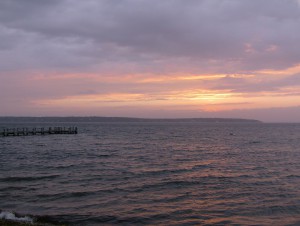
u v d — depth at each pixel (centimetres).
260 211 1557
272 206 1639
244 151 4659
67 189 1969
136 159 3553
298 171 2759
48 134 8644
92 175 2469
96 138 7681
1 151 4378
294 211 1562
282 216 1485
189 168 2897
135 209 1571
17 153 4128
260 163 3300
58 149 4738
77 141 6550
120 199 1750
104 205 1631
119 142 6406
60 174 2497
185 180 2295
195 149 4966
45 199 1730
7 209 1531
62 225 1328
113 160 3434
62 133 8912
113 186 2067
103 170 2722
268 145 5803
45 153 4150
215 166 3055
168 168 2878
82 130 12750
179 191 1958
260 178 2409
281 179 2372
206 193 1916
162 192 1928
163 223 1383
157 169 2805
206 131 13250
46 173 2544
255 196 1847
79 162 3244
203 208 1599
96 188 2005
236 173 2634
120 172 2622
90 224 1359
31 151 4409
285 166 3075
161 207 1609
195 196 1838
